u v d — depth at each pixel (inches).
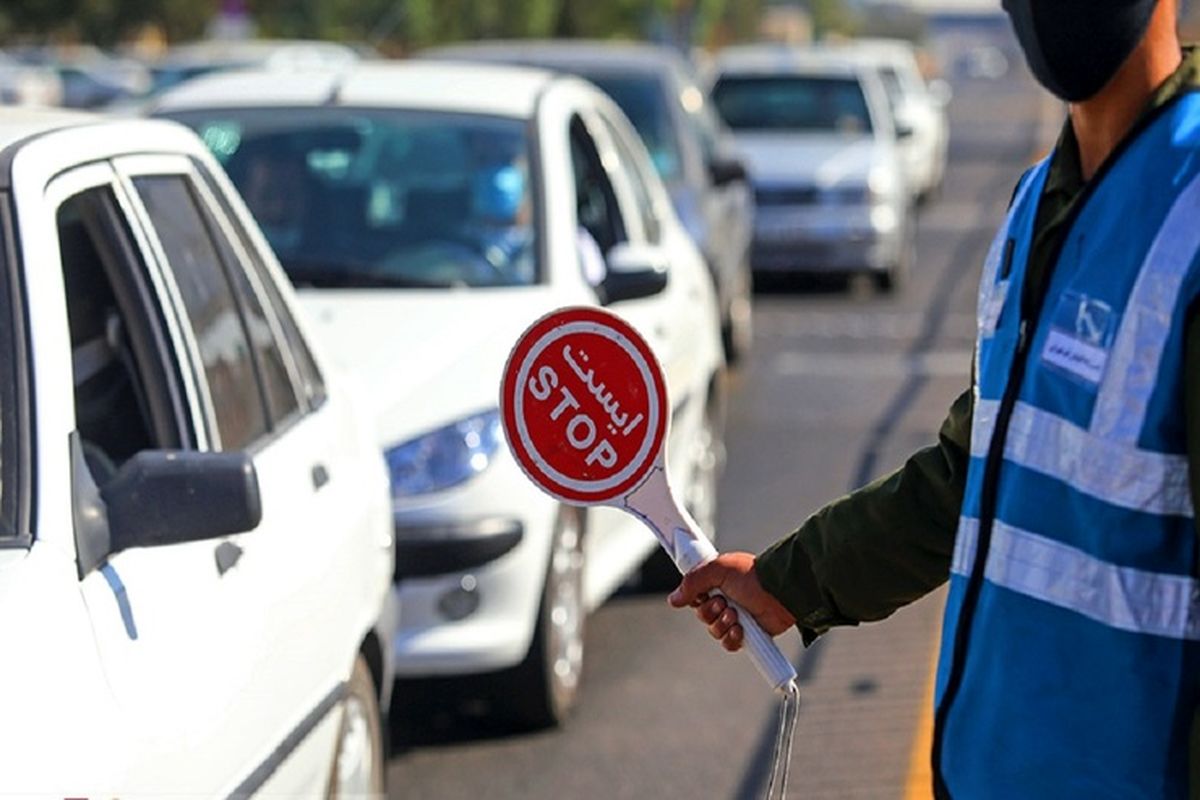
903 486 316.5
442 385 680.4
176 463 374.6
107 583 362.9
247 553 432.5
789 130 2017.7
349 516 512.7
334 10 4426.7
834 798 639.1
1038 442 273.0
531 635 676.1
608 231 845.2
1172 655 261.3
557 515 690.8
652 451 313.7
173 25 4603.8
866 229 1920.5
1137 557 261.4
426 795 641.0
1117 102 275.3
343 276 766.5
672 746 691.4
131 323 439.2
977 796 279.1
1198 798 256.7
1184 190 261.7
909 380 1476.4
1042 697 270.2
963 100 7544.3
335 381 561.9
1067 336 269.7
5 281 379.9
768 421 1311.5
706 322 934.4
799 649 815.7
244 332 494.6
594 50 1381.6
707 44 6663.4
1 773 302.8
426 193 796.6
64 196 409.7
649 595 896.3
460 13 4350.4
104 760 331.0
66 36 4694.9
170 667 372.5
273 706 429.7
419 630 657.6
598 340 312.7
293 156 816.9
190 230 481.7
